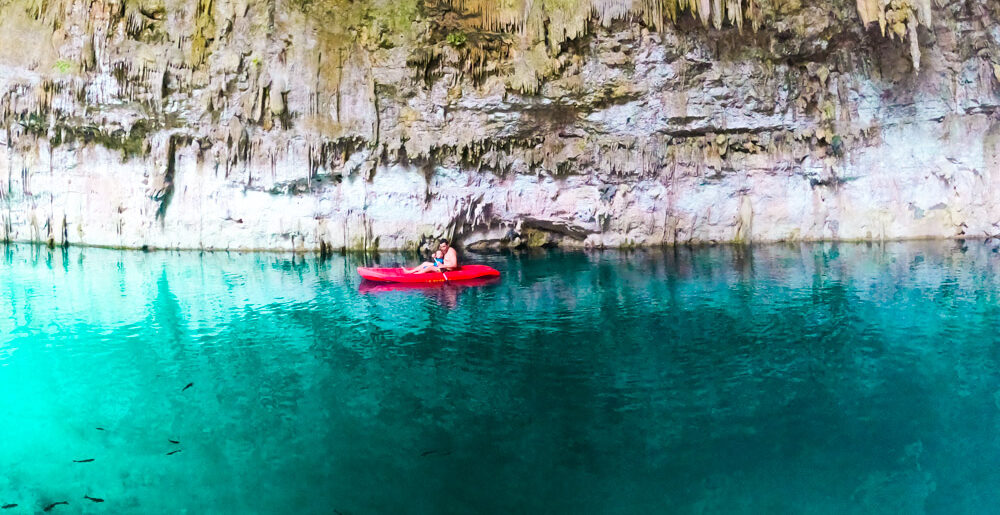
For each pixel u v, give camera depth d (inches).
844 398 246.8
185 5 520.7
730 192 602.2
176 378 281.1
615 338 327.6
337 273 500.7
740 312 367.9
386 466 206.1
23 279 470.3
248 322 365.1
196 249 580.7
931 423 223.9
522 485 192.7
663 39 532.1
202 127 549.0
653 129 580.7
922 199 572.7
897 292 395.5
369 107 556.7
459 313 379.9
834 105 566.6
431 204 599.2
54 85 522.0
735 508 178.9
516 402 253.0
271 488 194.4
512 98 557.6
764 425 227.5
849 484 189.5
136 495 190.4
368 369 291.0
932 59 536.1
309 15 539.8
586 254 584.7
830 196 590.9
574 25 528.4
